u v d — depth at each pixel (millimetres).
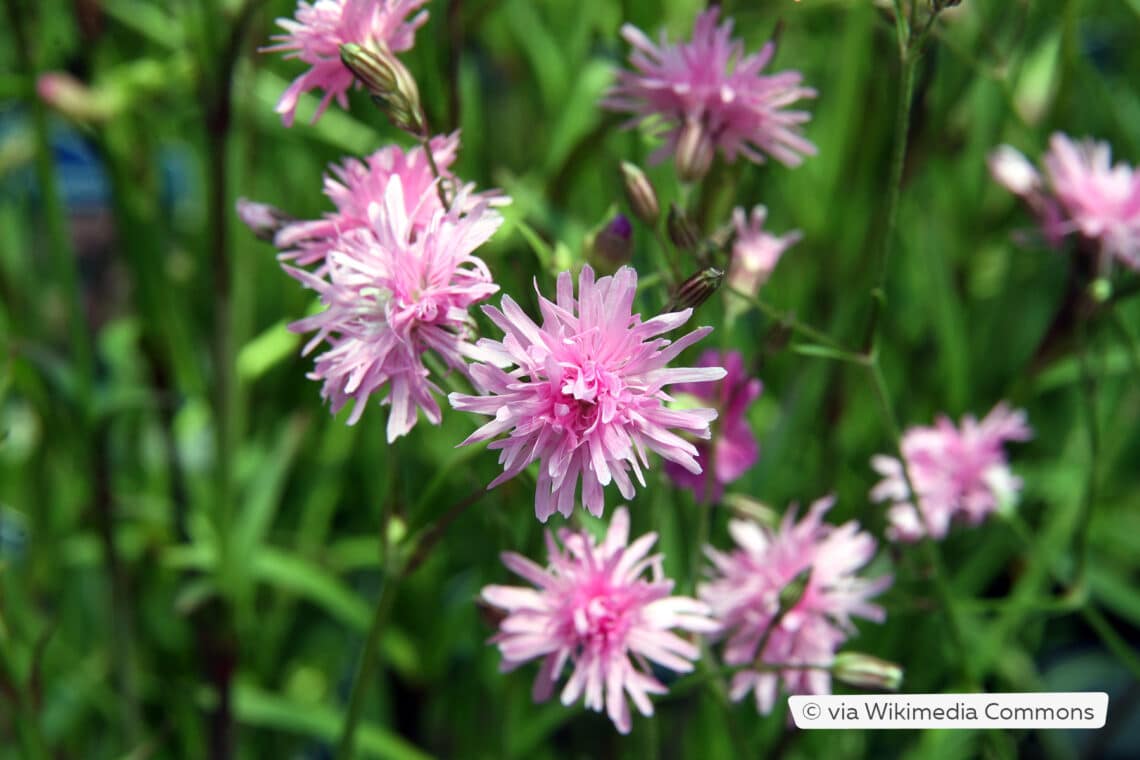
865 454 375
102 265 466
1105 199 309
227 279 337
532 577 256
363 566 398
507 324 231
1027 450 406
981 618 374
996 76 320
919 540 306
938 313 365
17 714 304
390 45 258
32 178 439
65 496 393
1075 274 317
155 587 383
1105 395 398
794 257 373
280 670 399
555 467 229
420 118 250
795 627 271
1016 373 408
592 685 252
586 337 229
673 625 253
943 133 366
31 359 341
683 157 270
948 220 394
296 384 398
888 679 263
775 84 268
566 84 381
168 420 366
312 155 376
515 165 407
